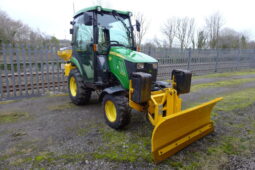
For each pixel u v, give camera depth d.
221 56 12.36
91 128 3.22
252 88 6.98
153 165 2.20
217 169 2.13
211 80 9.02
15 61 5.57
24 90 5.77
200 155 2.41
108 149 2.54
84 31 3.92
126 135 2.95
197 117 2.69
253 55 15.01
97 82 3.69
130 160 2.29
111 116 3.27
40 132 3.07
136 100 2.57
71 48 5.14
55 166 2.18
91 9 3.47
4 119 3.64
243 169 2.14
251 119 3.66
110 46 3.44
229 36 31.53
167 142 2.34
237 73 12.09
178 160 2.29
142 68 2.98
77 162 2.25
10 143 2.71
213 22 31.80
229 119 3.66
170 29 29.23
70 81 4.80
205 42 29.30
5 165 2.19
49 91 5.95
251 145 2.67
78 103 4.49
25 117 3.76
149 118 2.72
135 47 3.98
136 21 4.07
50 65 6.29
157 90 3.06
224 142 2.75
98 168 2.14
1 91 5.01
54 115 3.88
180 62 10.01
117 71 3.24
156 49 8.84
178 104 2.74
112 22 3.66
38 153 2.45
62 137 2.89
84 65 4.09
